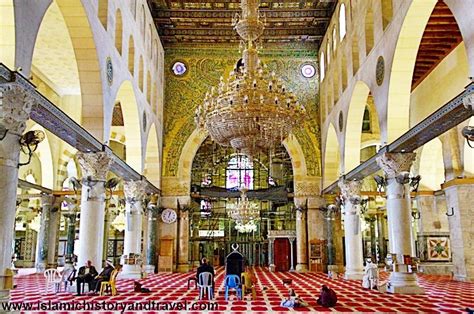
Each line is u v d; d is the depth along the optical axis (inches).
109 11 477.4
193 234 1022.4
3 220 268.8
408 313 313.9
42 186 744.3
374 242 965.2
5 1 274.1
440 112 340.8
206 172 1075.3
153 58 729.0
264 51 831.1
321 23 764.0
